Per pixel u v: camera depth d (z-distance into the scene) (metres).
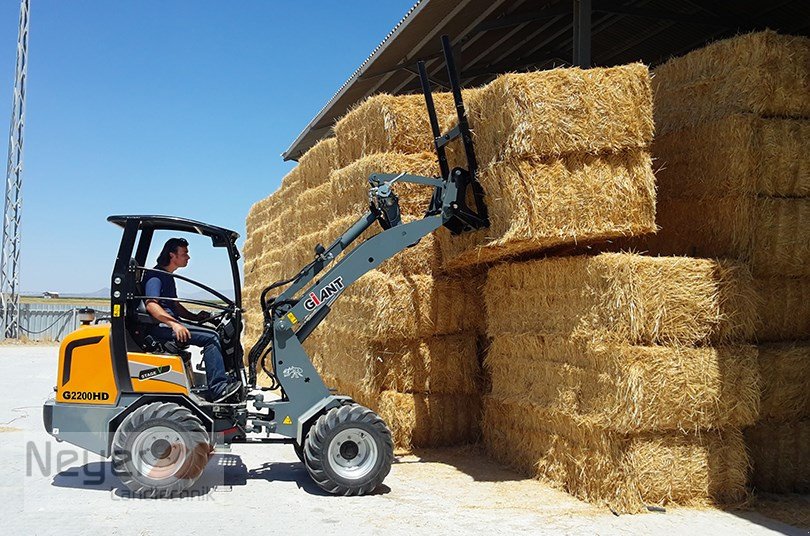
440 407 7.52
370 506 5.45
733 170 5.81
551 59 13.91
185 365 6.16
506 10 11.16
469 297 7.43
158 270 5.94
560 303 5.89
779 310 5.99
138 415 5.57
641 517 5.19
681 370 5.29
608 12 10.18
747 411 5.44
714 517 5.21
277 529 4.84
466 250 6.63
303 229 11.56
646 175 5.67
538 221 5.52
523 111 5.51
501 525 4.98
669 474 5.40
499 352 6.93
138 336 5.97
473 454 7.30
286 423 6.09
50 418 5.71
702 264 5.39
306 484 6.14
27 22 26.36
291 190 13.45
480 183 6.25
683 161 6.32
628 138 5.59
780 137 5.85
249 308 17.33
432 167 7.29
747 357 5.46
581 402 5.67
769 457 5.97
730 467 5.53
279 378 6.12
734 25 10.92
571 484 5.83
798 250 5.93
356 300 7.57
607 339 5.34
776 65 5.83
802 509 5.47
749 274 5.52
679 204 6.36
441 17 11.22
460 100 6.46
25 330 28.41
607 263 5.34
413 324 7.20
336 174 8.92
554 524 5.02
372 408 7.44
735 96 5.90
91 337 5.82
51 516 5.08
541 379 6.21
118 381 5.73
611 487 5.38
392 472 6.56
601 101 5.57
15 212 27.45
